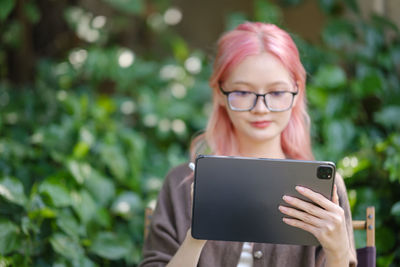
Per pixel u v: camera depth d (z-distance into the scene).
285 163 1.52
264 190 1.54
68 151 2.95
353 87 3.13
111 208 2.74
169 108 3.60
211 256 1.73
